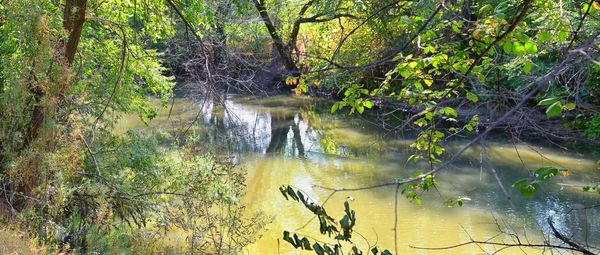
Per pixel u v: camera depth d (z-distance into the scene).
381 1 5.86
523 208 11.93
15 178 7.08
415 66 4.08
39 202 7.08
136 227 9.38
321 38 16.42
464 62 3.99
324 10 10.34
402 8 4.16
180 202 9.17
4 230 6.20
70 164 7.81
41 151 7.22
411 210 12.12
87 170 8.68
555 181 13.24
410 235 10.80
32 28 7.58
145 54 12.19
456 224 11.28
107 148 9.20
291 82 4.95
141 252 8.12
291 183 14.46
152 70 12.16
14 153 7.10
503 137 16.66
